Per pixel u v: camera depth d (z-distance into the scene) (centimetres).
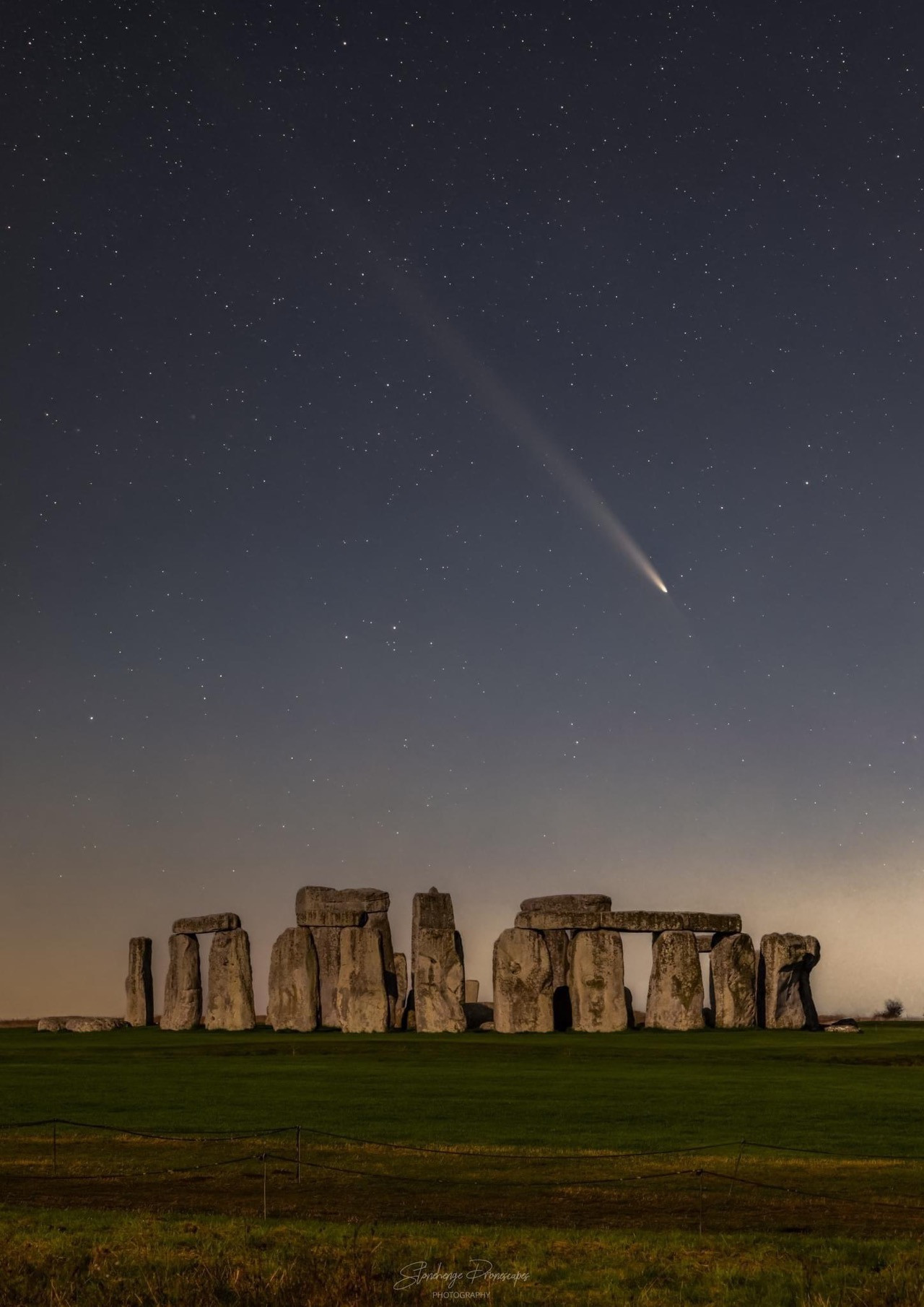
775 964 6981
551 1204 2489
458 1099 3841
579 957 6800
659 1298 1862
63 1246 2088
